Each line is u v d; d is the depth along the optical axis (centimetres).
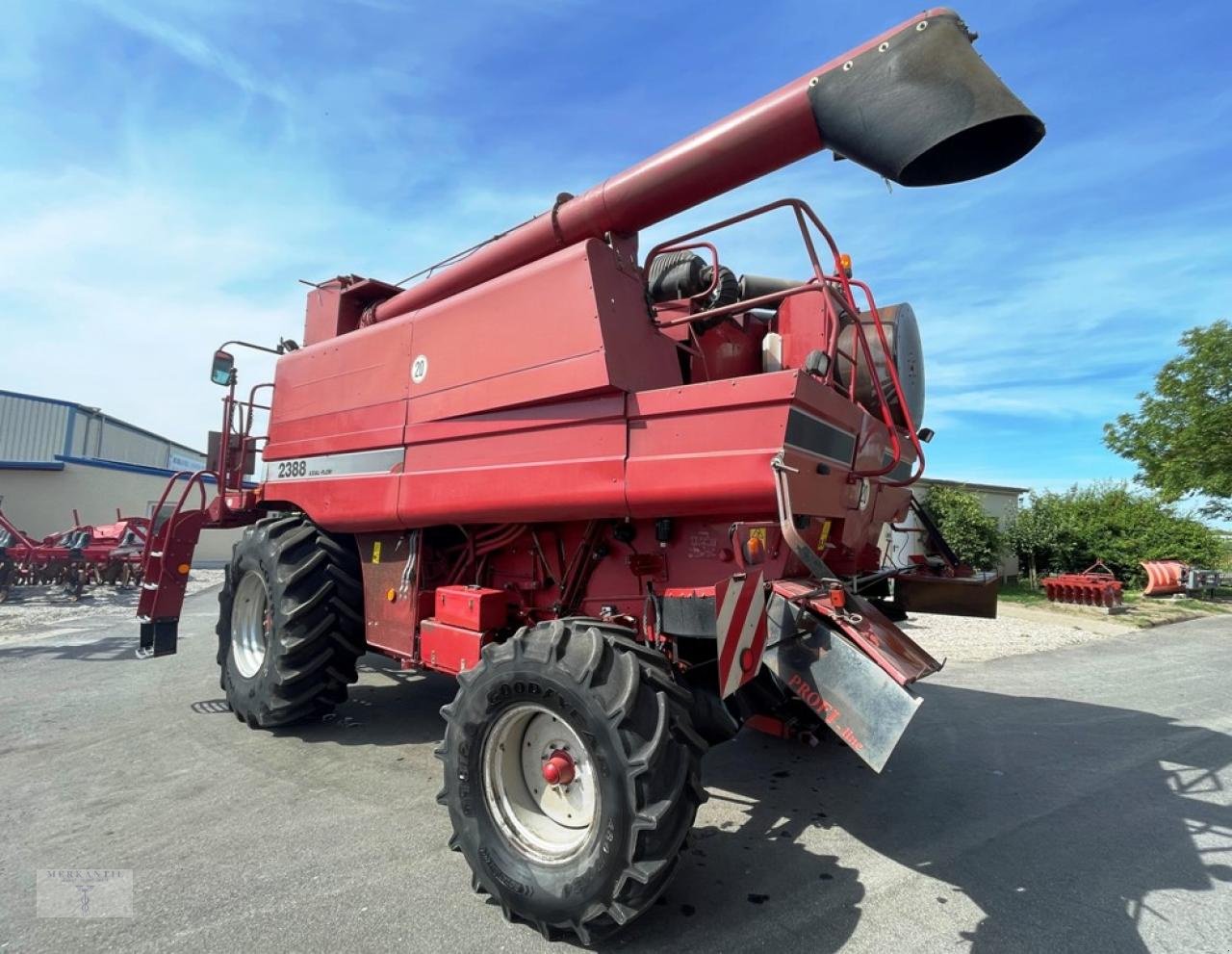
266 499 526
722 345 389
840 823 357
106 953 236
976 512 1623
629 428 309
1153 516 1953
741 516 300
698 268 378
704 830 347
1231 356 1881
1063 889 292
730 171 297
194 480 592
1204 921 267
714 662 331
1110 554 1858
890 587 491
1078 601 1469
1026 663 849
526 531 391
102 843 321
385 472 422
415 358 409
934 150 251
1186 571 1744
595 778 248
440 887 286
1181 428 2014
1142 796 400
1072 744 504
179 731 495
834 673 254
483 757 280
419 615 421
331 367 475
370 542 463
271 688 464
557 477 327
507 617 402
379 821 345
